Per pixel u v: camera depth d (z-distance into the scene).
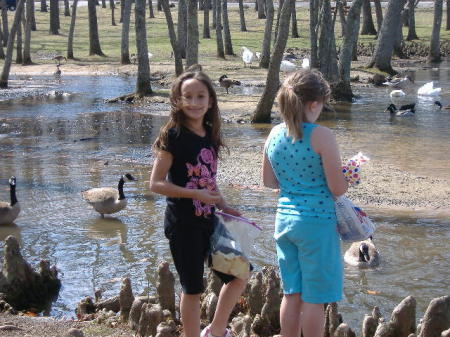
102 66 38.34
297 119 4.97
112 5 59.28
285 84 5.06
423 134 18.62
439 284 8.27
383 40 34.50
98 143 17.95
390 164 14.78
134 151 16.81
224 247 4.88
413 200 12.02
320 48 26.91
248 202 11.83
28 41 38.91
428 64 40.00
